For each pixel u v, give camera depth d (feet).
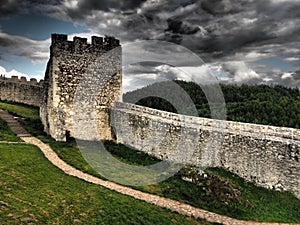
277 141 62.75
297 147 60.23
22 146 71.41
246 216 53.26
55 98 84.02
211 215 52.24
